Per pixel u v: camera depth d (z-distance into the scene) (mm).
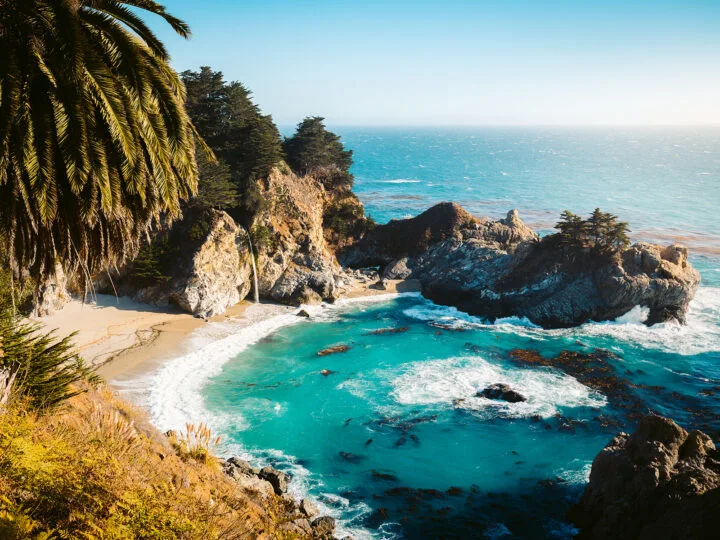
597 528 30609
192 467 17594
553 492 35750
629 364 56906
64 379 15242
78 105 11180
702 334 65438
